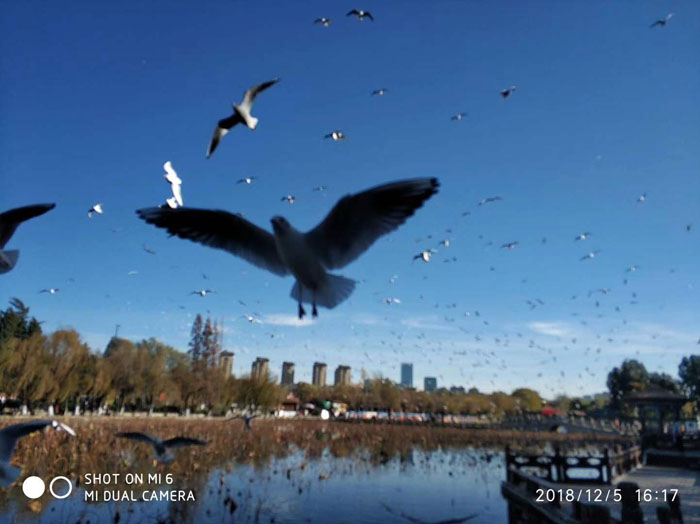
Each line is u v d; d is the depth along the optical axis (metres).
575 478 17.50
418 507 17.84
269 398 78.06
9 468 5.66
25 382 44.28
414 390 105.69
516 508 15.30
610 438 59.28
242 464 25.20
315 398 106.69
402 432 55.12
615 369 104.25
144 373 63.88
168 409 78.56
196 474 21.11
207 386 73.06
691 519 11.88
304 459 28.50
